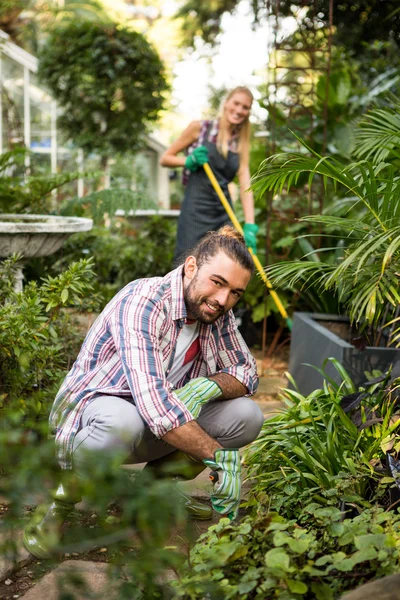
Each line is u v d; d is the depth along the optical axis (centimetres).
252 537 182
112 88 871
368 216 269
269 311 526
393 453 240
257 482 264
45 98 1004
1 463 120
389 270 246
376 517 192
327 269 285
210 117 1516
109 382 224
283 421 291
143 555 136
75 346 354
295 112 566
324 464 246
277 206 559
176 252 484
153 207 526
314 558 179
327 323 429
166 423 205
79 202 514
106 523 137
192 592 151
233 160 470
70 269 298
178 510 124
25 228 369
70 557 218
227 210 460
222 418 239
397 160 282
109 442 212
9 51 970
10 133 773
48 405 251
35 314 279
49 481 122
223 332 240
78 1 1430
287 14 524
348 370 325
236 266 212
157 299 221
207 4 1223
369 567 177
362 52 726
